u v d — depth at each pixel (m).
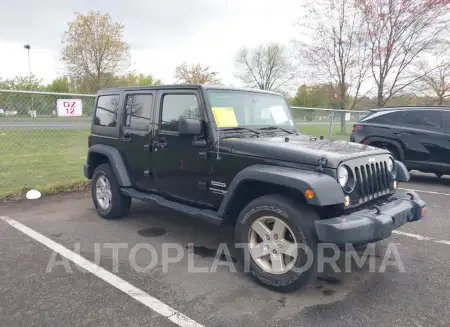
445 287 3.41
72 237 4.57
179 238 4.60
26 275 3.51
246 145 3.54
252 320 2.82
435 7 14.88
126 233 4.76
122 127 4.98
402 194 3.84
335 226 2.86
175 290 3.27
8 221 5.18
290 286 3.14
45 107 8.10
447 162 7.82
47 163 9.48
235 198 3.54
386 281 3.52
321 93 20.36
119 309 2.95
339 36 17.38
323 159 3.07
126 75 31.81
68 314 2.87
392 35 15.98
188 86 4.02
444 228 5.16
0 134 9.50
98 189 5.45
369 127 8.81
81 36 27.58
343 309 2.99
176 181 4.26
